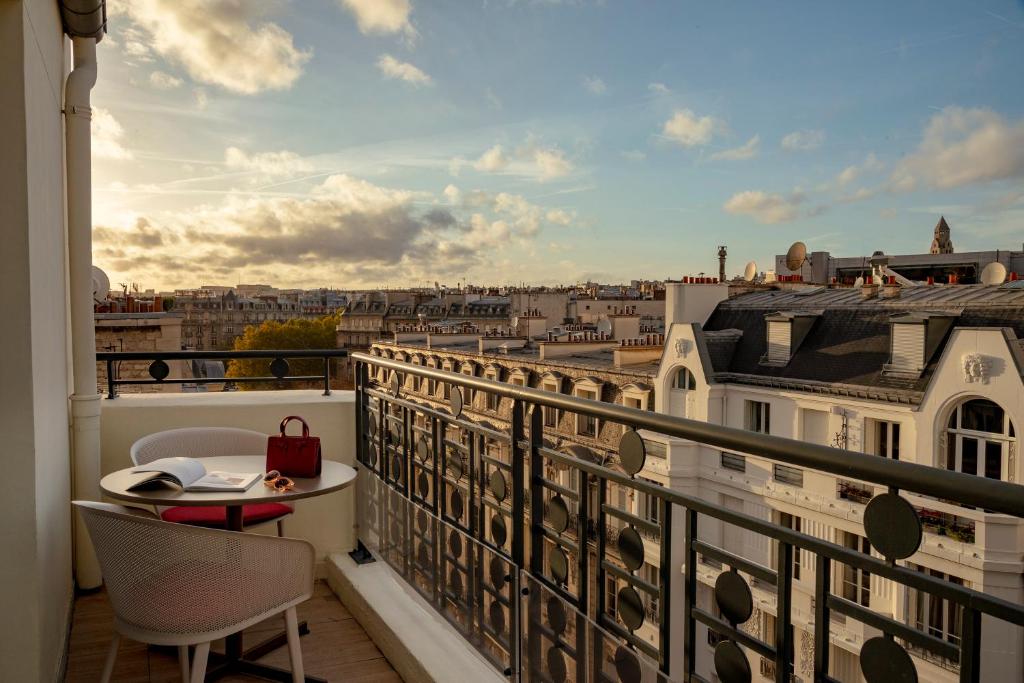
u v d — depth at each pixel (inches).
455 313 3078.2
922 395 674.2
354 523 165.8
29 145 89.0
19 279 88.0
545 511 90.9
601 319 1588.3
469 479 108.6
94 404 155.3
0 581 90.1
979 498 37.7
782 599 52.5
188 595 88.9
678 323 876.6
